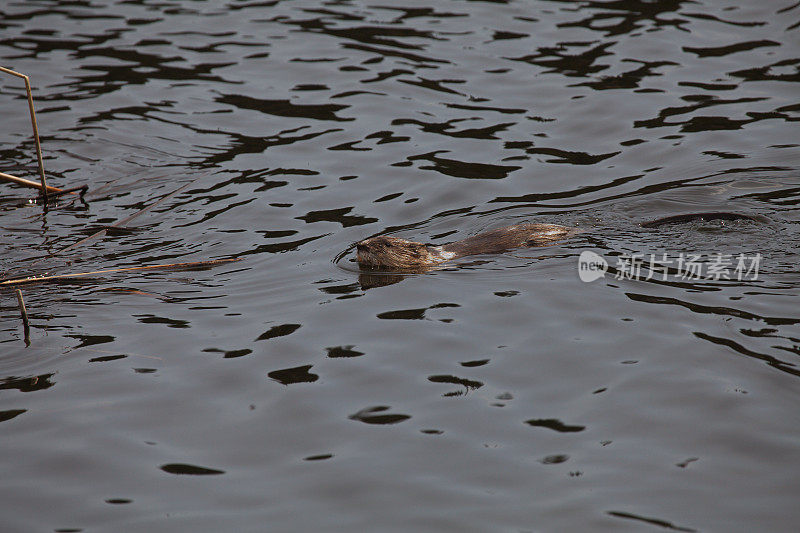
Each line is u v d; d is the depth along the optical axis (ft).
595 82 130.52
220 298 81.00
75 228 98.07
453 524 51.21
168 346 72.33
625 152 112.16
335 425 61.05
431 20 154.61
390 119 123.24
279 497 54.19
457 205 101.24
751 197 97.91
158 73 138.51
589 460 56.39
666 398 62.39
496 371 66.90
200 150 117.19
